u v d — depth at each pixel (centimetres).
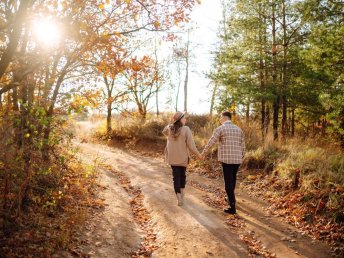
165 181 926
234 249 514
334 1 1203
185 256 490
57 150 747
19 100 521
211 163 1088
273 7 1474
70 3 519
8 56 451
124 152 1538
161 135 1697
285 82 1491
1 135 484
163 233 569
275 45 1523
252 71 1565
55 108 721
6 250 427
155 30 652
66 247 473
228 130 666
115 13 670
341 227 575
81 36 573
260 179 895
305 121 2109
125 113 1930
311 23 1285
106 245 510
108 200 723
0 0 469
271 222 634
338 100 1120
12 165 494
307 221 627
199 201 738
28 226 496
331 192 653
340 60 1141
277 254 506
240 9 1553
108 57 667
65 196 642
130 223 616
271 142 1083
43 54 524
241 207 718
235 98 1555
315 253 512
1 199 499
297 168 800
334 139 1499
